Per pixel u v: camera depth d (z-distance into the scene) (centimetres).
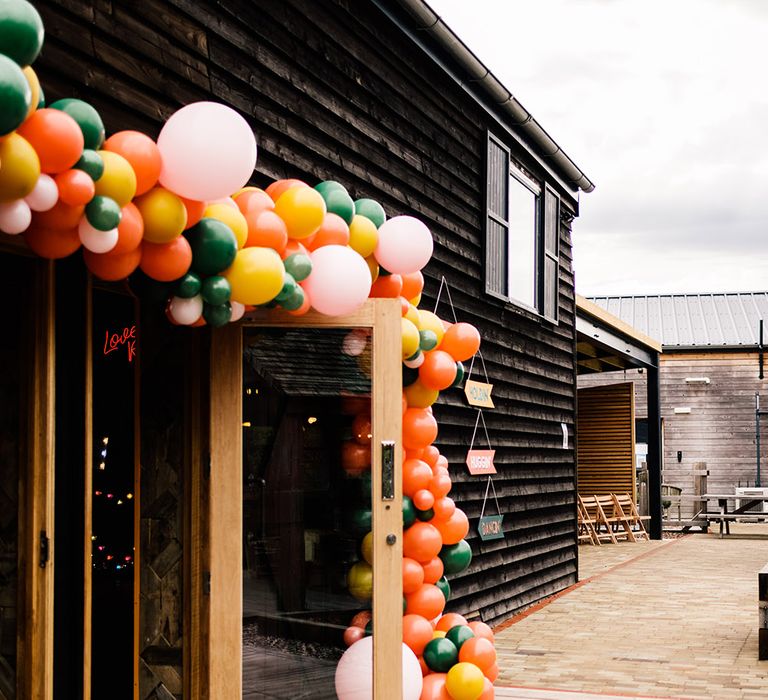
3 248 344
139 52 425
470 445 818
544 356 1047
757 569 1236
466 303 820
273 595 446
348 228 435
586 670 650
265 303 394
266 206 374
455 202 800
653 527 1720
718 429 2044
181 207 327
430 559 489
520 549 943
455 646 482
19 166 261
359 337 450
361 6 638
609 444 1772
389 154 678
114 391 505
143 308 462
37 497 361
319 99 582
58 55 377
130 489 497
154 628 451
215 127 321
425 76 741
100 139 297
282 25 542
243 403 443
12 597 365
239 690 427
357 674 446
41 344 363
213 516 429
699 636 775
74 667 394
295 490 450
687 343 2142
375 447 447
